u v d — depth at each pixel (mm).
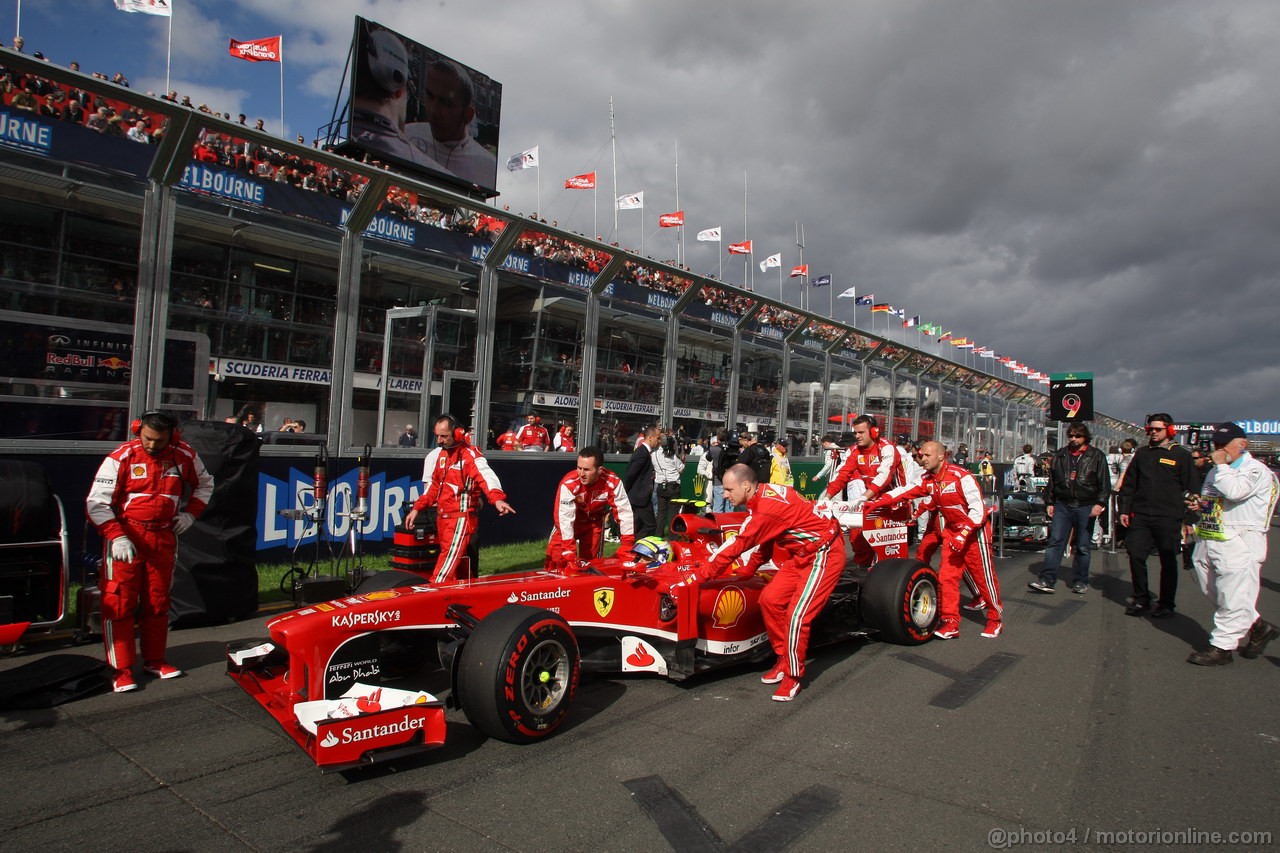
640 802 3324
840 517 5137
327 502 8164
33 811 3113
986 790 3529
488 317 9773
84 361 6699
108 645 4504
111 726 4027
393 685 4508
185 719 4152
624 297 11734
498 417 10289
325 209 8133
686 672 4926
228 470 6039
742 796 3408
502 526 9906
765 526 4777
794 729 4277
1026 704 4789
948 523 6516
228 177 7426
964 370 21188
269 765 3617
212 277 7441
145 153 6902
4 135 6203
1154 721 4516
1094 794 3510
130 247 6941
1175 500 7367
